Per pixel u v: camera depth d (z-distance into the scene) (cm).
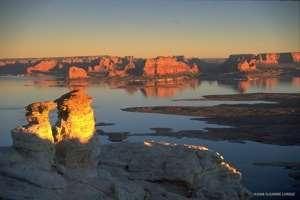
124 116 13488
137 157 3244
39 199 2428
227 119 12750
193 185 3091
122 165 3212
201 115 13625
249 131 10581
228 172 3225
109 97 19662
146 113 14162
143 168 3169
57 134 2816
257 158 7325
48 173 2584
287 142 9138
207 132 10412
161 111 14525
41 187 2508
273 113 13688
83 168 2833
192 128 11144
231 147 8588
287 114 13425
